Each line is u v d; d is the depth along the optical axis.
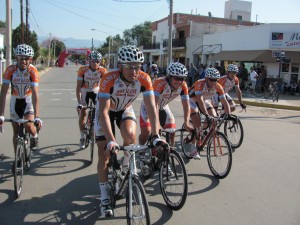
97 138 3.48
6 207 3.64
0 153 5.58
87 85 6.07
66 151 5.82
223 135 4.62
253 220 3.47
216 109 6.57
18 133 4.14
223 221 3.44
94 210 3.62
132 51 3.17
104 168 3.49
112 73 3.41
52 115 9.55
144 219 2.78
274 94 16.19
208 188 4.33
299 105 14.26
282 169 5.22
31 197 3.91
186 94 4.71
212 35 27.52
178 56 35.25
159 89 4.46
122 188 3.24
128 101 3.61
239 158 5.79
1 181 4.36
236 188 4.35
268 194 4.18
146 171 4.24
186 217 3.50
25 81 4.39
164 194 3.77
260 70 19.58
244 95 18.02
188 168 5.12
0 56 18.86
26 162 4.62
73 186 4.27
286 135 7.96
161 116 4.65
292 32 19.95
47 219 3.40
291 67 20.22
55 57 99.38
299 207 3.81
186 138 5.58
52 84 21.75
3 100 4.25
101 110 3.32
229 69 6.64
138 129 7.84
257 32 21.64
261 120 10.37
